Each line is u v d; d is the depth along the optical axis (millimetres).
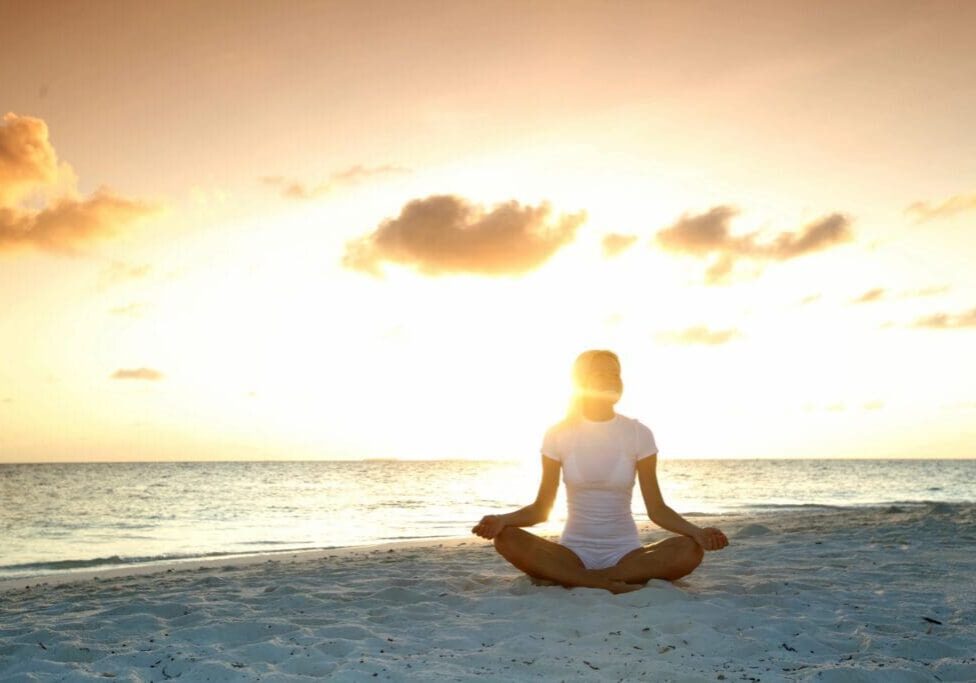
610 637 3693
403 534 16125
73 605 5496
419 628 4098
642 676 3088
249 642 3953
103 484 52812
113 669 3318
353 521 20203
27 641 4047
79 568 11273
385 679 3041
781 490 38125
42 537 17047
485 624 4137
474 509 25219
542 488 5184
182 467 129000
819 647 3609
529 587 5070
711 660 3338
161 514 24078
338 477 70438
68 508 27516
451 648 3646
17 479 66125
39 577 9008
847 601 4832
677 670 3150
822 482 51688
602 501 5066
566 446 5090
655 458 5051
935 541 8773
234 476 73938
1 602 6082
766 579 5707
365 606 4914
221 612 4723
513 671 3178
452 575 6441
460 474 84125
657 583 4824
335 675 3082
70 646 3756
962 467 120562
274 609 4867
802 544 8578
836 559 7180
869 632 3939
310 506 27422
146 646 3791
